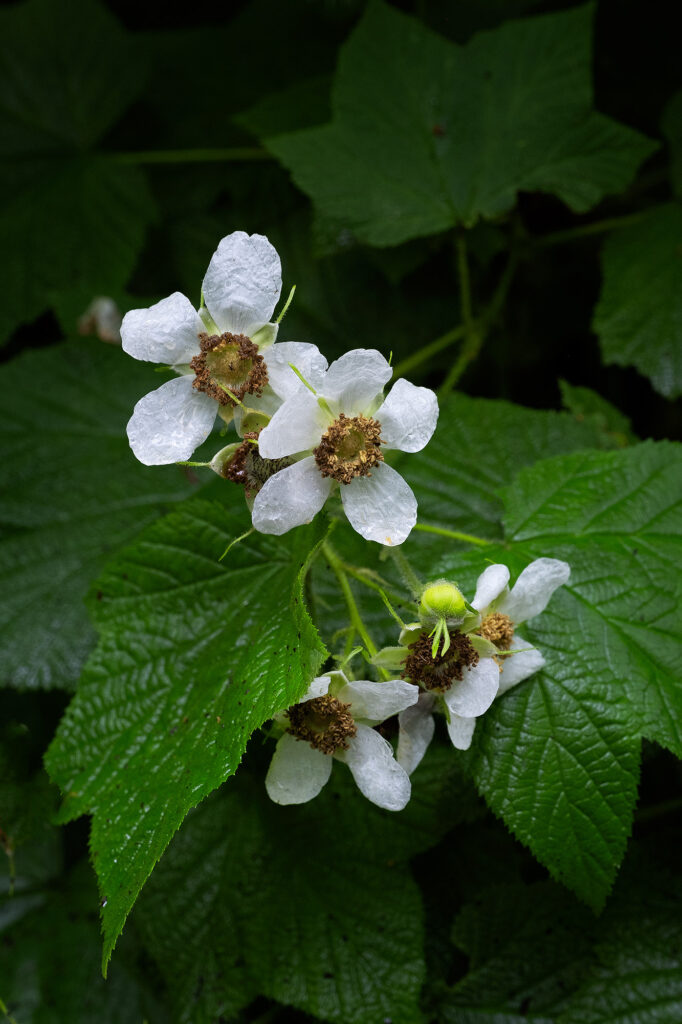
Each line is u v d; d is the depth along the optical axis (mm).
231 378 511
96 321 725
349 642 527
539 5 701
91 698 540
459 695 514
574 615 537
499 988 579
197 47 769
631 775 521
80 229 707
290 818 585
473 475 594
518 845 593
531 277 698
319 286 698
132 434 511
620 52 722
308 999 567
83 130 735
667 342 646
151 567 550
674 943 568
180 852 591
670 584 539
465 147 646
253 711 502
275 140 642
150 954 585
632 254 658
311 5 755
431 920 593
